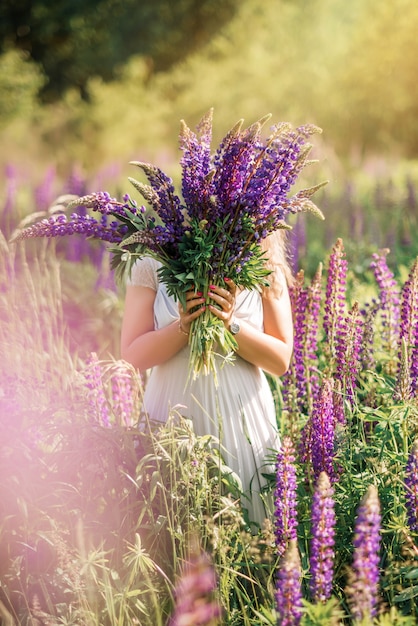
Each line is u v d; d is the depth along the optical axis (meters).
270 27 28.88
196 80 28.31
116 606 3.01
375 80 23.14
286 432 4.18
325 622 2.43
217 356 3.45
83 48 34.88
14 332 4.80
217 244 3.11
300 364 4.21
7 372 4.30
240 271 3.18
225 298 3.24
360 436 3.75
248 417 3.48
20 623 2.95
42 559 3.15
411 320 3.99
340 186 10.48
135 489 3.24
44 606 3.05
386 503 3.23
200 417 3.43
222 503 3.16
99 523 3.16
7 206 8.48
